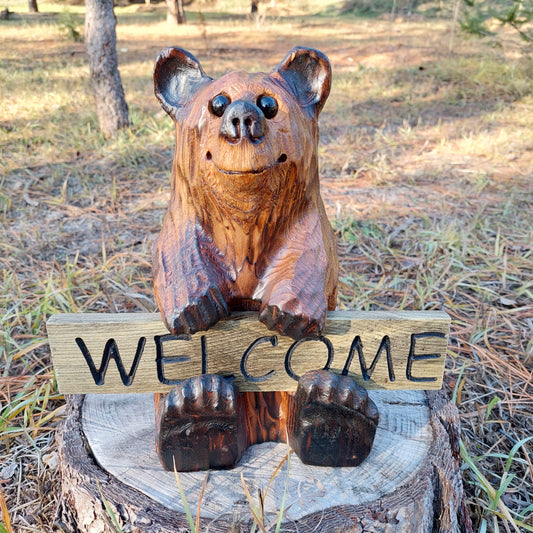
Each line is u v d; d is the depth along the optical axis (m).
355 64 9.49
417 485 1.50
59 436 1.79
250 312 1.45
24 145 5.14
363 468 1.56
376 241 3.59
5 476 2.00
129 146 5.10
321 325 1.36
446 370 2.43
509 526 1.87
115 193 4.14
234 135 1.19
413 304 2.92
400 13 16.95
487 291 2.99
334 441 1.49
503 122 6.15
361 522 1.42
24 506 1.90
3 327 2.65
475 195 4.26
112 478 1.54
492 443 2.17
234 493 1.49
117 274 3.13
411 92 7.46
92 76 5.37
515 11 6.84
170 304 1.35
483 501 1.88
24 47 11.17
